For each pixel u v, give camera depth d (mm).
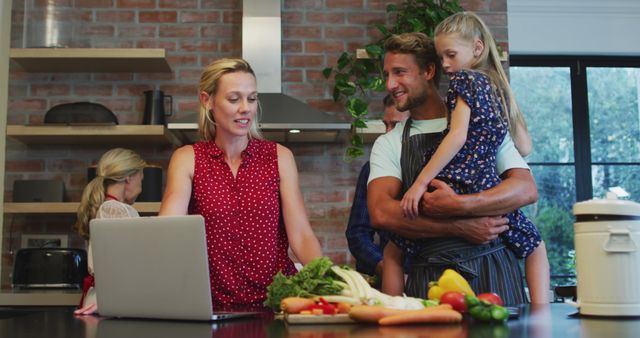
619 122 5754
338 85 4273
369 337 1218
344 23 4500
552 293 3807
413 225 2006
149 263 1671
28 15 4141
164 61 4188
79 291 3754
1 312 3387
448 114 2096
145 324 1589
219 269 2195
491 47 2252
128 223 1691
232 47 4461
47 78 4383
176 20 4461
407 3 4367
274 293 1700
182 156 2271
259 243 2217
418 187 1986
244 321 1607
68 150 4359
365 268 3182
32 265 3828
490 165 2066
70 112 4066
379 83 4145
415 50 2145
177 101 4410
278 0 4293
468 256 2012
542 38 5613
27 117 4344
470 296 1443
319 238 4352
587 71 5781
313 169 4402
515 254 2125
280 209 2307
